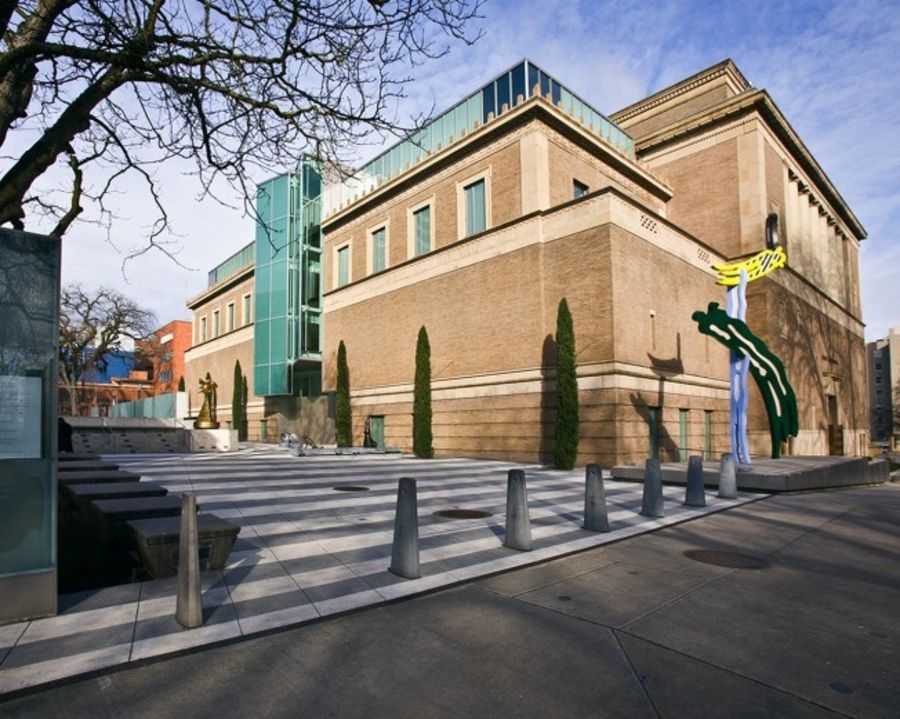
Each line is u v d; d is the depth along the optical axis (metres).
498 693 3.74
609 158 26.31
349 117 6.60
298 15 5.73
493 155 24.67
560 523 9.35
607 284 19.91
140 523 6.44
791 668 4.11
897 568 6.86
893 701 3.64
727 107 28.58
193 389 56.84
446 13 6.09
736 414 17.45
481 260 24.45
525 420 22.03
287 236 38.22
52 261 5.14
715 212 29.11
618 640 4.59
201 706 3.56
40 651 4.23
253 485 13.44
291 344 37.44
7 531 4.83
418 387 24.72
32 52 4.89
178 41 5.73
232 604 5.27
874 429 98.06
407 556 6.17
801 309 31.55
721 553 7.57
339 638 4.62
